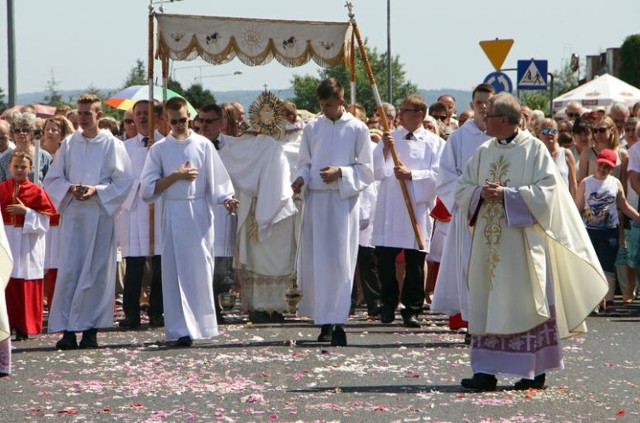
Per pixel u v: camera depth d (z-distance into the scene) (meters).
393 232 34.69
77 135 31.09
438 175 31.02
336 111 30.92
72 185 30.44
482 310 23.86
